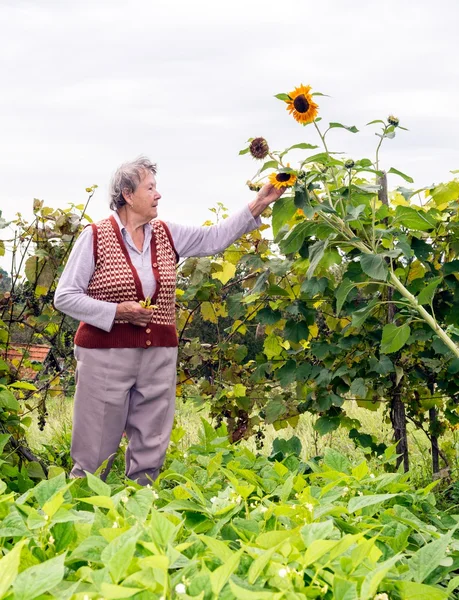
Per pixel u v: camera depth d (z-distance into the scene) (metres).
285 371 4.58
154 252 3.74
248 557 1.52
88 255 3.63
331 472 2.46
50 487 1.95
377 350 4.48
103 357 3.58
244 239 4.70
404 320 4.34
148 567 1.35
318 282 4.17
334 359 4.56
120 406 3.61
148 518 1.87
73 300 3.57
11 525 1.70
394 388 4.54
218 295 4.91
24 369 5.01
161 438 3.73
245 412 4.98
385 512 2.07
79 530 1.69
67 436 5.19
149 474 3.72
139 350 3.61
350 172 3.13
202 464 2.95
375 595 1.44
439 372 4.51
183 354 4.91
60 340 5.00
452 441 5.29
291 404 4.70
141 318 3.55
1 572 1.26
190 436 5.80
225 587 1.34
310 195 3.29
